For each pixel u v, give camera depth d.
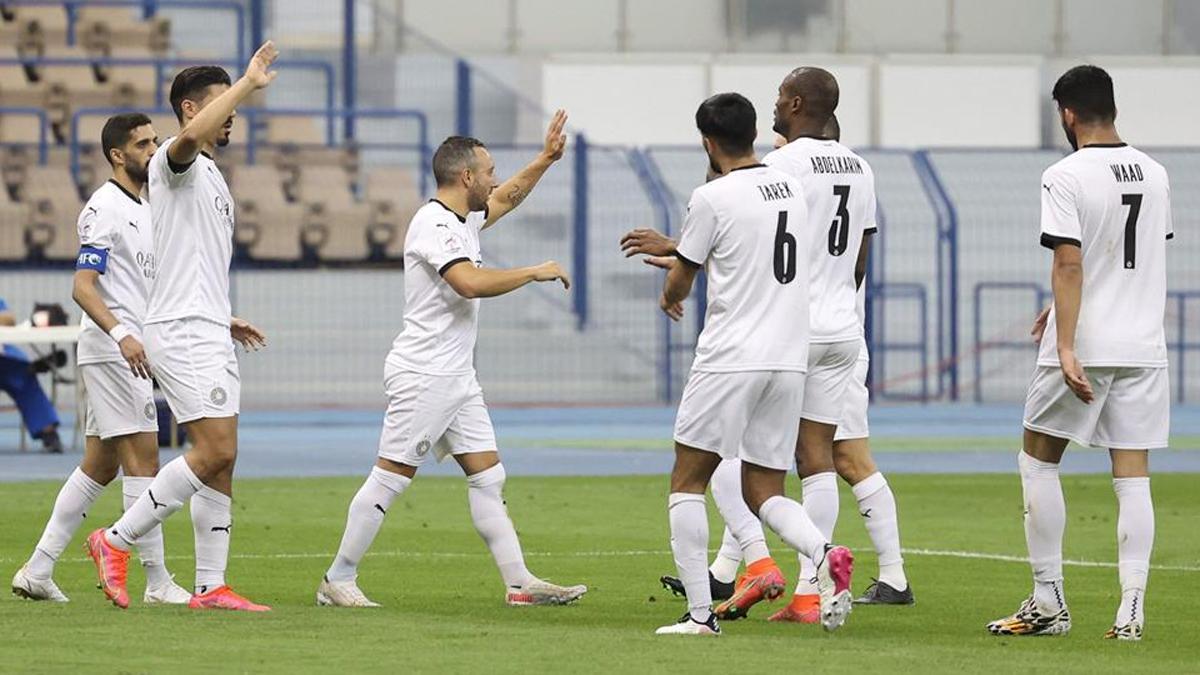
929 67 118.75
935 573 37.47
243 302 97.19
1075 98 28.78
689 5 120.44
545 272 31.08
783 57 117.94
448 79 113.81
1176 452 70.75
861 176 31.05
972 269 108.06
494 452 32.97
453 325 32.34
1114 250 28.48
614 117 116.56
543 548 41.28
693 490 28.61
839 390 31.11
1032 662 25.91
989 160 110.00
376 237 100.94
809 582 30.78
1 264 95.38
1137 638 28.47
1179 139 120.94
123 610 30.84
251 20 110.50
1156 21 123.31
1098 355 28.41
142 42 111.31
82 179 99.56
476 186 31.98
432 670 24.69
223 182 31.39
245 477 58.81
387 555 39.78
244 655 25.94
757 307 28.27
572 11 119.25
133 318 31.80
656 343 101.88
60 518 32.22
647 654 26.20
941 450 71.62
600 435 78.88
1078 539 42.84
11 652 26.09
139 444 32.03
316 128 108.69
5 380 67.00
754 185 28.33
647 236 29.17
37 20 109.19
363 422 85.69
